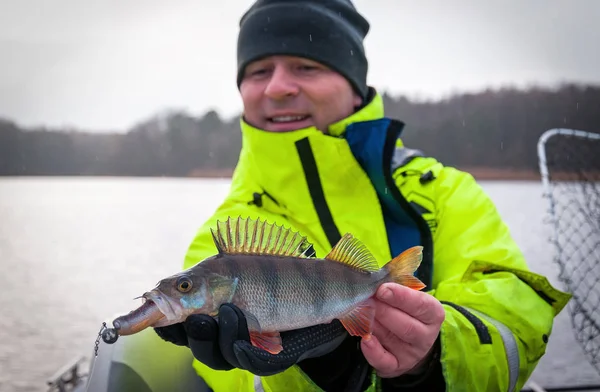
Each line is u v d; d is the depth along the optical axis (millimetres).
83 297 1945
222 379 590
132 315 395
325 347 475
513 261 687
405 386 557
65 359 1447
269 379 508
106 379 676
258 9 742
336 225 664
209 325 389
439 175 765
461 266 687
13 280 2189
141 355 688
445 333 535
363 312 471
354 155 690
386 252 666
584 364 1269
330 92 713
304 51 702
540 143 914
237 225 458
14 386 1300
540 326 632
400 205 676
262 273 435
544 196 891
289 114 708
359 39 773
